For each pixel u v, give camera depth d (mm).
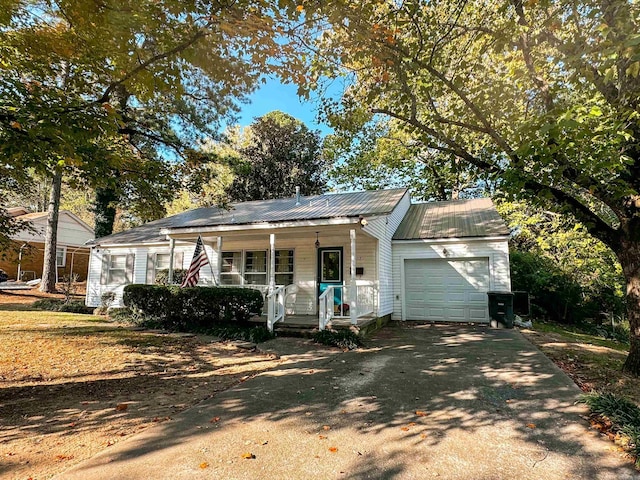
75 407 4332
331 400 4578
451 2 6637
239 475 2836
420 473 2891
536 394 4715
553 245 14602
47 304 14320
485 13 7090
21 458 3074
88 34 4625
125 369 6098
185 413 4129
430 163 18375
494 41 6223
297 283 12242
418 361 6570
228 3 4250
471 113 7238
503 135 6637
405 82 6605
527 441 3428
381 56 5789
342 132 8586
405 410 4230
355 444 3379
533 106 6734
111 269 15742
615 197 5238
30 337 8312
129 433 3605
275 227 9812
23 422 3873
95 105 4840
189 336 9203
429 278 12375
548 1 5074
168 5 4117
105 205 19016
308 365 6391
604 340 11273
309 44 5051
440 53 7285
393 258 12742
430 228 13078
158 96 7914
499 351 7328
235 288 10141
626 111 4582
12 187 8023
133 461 3035
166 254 14820
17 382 5266
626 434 3438
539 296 14953
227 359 6926
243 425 3801
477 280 11844
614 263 13367
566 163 5340
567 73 6789
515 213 15016
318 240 11602
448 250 12133
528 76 6168
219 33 4375
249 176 24516
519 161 5719
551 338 9016
